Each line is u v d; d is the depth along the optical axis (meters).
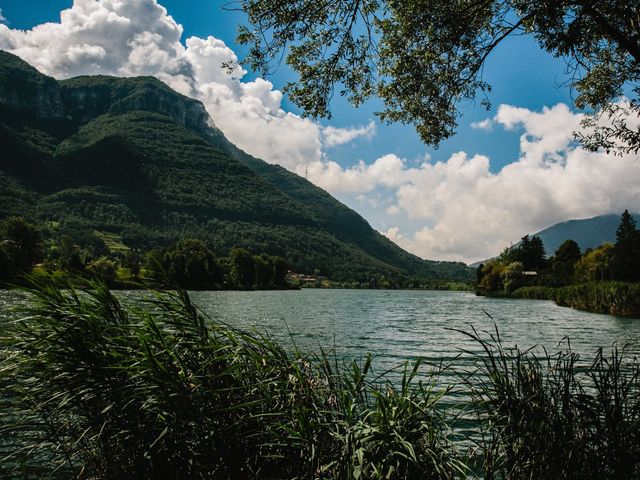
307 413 4.09
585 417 4.10
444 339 28.05
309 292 148.75
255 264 135.88
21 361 4.55
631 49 5.52
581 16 5.57
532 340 26.77
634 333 29.98
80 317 4.66
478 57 6.89
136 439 4.33
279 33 5.99
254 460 4.29
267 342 4.81
